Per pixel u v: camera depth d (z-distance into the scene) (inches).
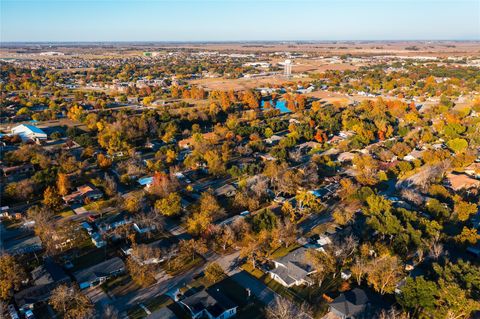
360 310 2938.0
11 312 2967.5
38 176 5098.4
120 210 4569.4
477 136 7145.7
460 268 3112.7
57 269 3422.7
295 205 4741.6
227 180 5580.7
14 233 4141.2
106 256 3769.7
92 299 3166.8
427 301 2886.3
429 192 4995.1
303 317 2982.3
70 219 4419.3
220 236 3927.2
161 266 3614.7
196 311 2962.6
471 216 4530.0
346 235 3865.7
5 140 6875.0
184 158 6407.5
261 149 6801.2
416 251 3700.8
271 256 3779.5
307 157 6638.8
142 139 7445.9
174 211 4397.1
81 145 6963.6
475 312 2992.1
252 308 3093.0
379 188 5310.0
